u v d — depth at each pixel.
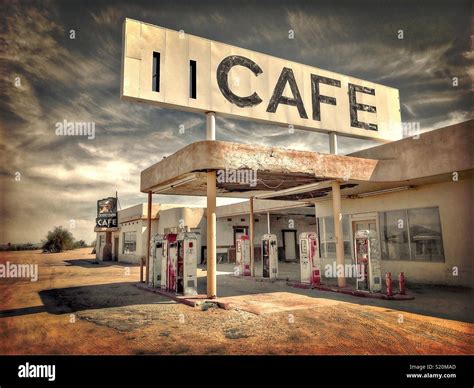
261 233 26.81
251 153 9.03
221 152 8.67
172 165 10.18
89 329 6.59
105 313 8.05
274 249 14.59
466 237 10.73
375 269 9.81
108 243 31.06
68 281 15.05
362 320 6.77
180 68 10.59
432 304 8.23
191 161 8.88
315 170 9.95
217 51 11.26
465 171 9.46
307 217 28.39
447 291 10.08
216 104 10.92
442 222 11.41
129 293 11.27
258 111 11.62
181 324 6.83
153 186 12.21
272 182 11.30
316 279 11.95
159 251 12.30
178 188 12.25
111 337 6.04
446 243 11.27
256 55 11.91
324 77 13.25
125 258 27.56
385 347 5.24
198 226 25.08
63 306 9.06
